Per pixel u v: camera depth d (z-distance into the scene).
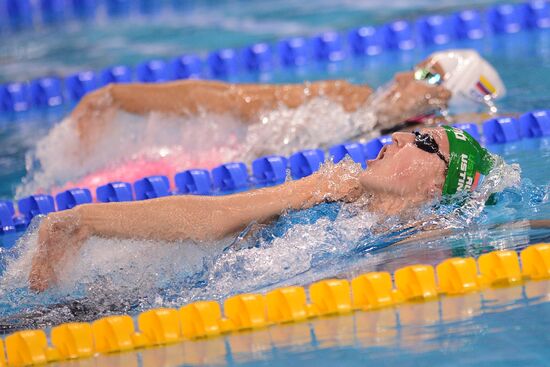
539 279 10.66
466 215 12.44
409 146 12.23
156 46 30.41
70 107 24.75
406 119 17.78
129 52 29.86
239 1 38.50
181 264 11.80
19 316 11.25
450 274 10.68
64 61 29.53
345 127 17.81
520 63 22.30
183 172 16.39
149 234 11.65
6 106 25.48
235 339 10.02
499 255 10.80
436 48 26.17
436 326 9.60
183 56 27.00
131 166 17.62
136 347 10.10
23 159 19.19
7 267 11.80
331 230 12.14
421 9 31.30
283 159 16.67
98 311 11.27
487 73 17.95
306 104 18.22
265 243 12.11
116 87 17.70
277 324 10.35
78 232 11.59
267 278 11.57
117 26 35.31
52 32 35.41
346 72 24.31
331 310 10.47
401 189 12.07
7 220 15.39
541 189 13.29
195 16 35.88
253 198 11.98
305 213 12.17
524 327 9.27
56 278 11.57
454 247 11.61
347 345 9.37
